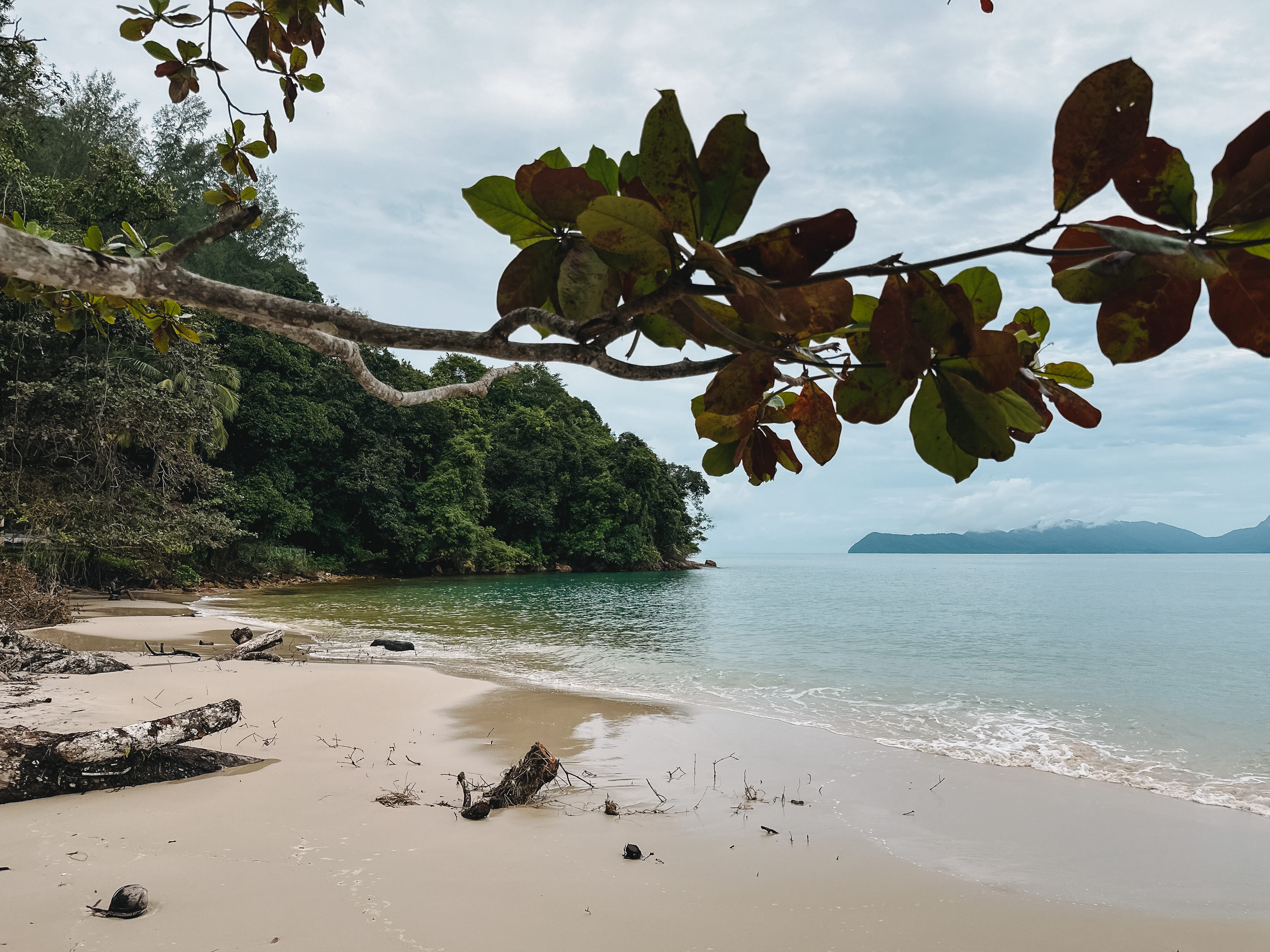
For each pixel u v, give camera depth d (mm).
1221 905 4129
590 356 625
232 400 24531
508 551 40844
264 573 29500
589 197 557
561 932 3578
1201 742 7699
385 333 691
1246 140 463
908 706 9383
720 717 8445
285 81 1720
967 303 506
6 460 17125
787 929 3729
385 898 3785
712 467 895
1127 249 444
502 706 8695
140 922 3387
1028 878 4426
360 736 7078
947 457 620
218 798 5117
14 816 4605
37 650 8969
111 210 19047
